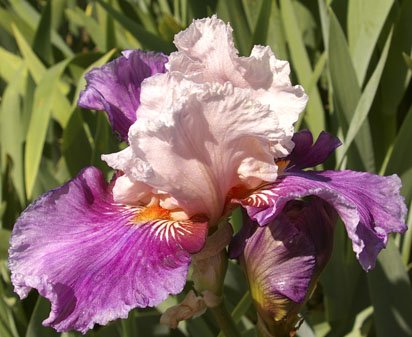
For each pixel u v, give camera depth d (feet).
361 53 1.64
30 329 1.30
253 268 0.95
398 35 1.69
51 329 1.30
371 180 0.97
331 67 1.53
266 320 0.98
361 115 1.44
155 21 2.21
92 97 1.04
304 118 1.73
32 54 1.84
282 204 0.87
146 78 0.98
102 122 1.51
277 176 0.97
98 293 0.83
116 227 0.94
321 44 1.99
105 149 1.54
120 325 1.37
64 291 0.84
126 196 0.96
